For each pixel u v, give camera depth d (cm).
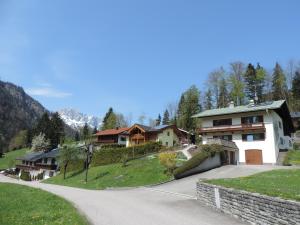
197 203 2128
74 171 6378
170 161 3994
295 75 9975
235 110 5581
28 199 2138
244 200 1530
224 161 4797
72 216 1490
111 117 12875
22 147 14475
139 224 1455
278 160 4966
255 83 9756
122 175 4394
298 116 8269
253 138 5238
